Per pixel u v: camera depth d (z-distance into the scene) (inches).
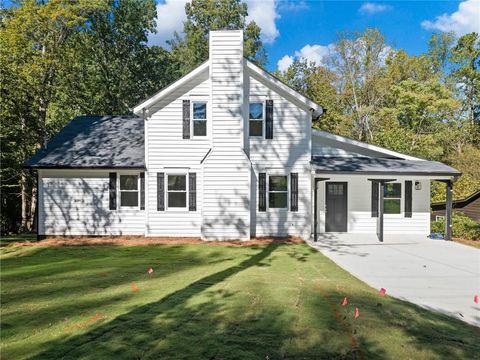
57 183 578.9
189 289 269.0
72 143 623.5
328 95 1445.6
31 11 681.6
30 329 187.6
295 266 373.1
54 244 524.4
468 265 390.6
